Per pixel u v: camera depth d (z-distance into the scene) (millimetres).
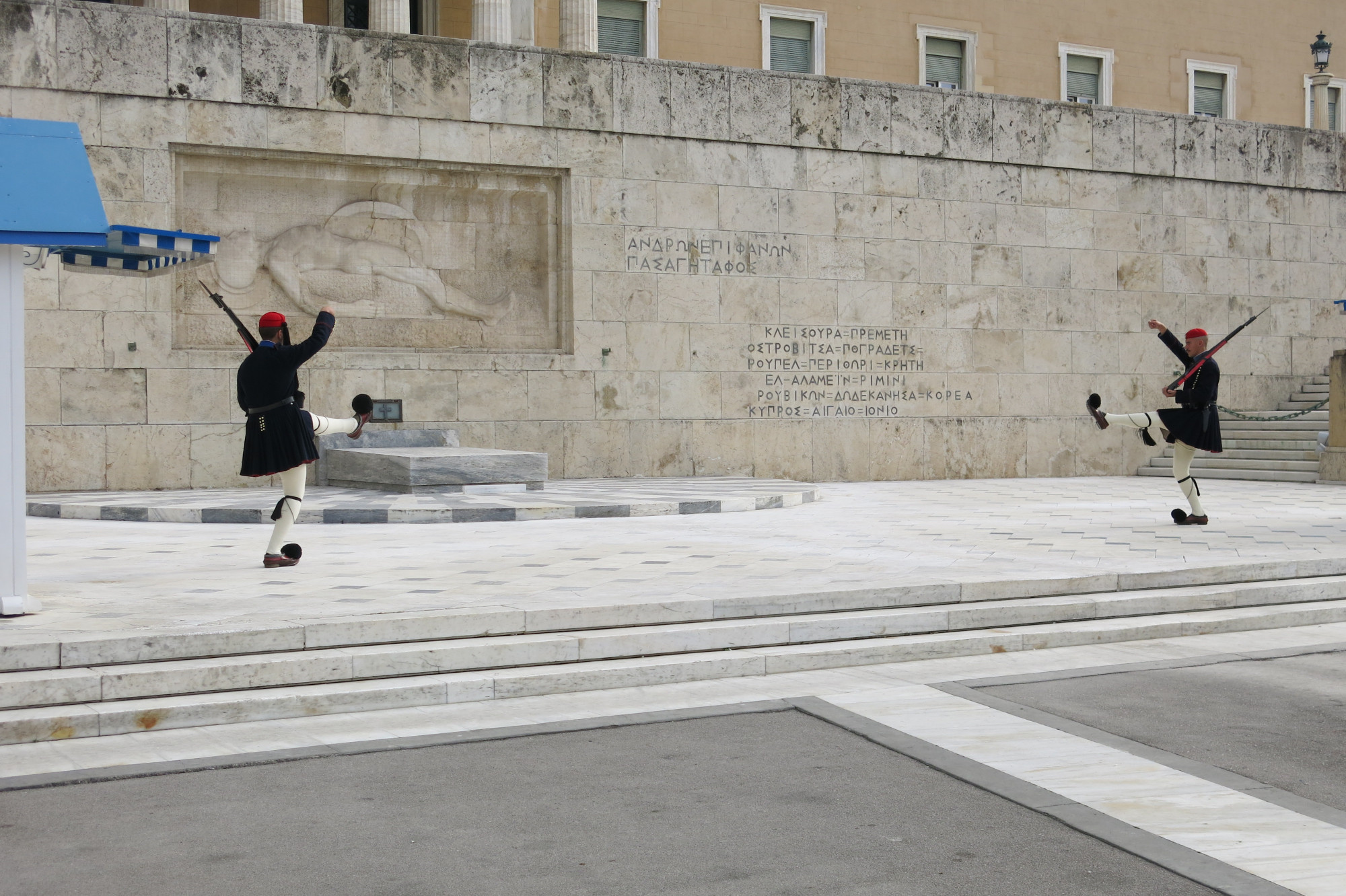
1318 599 10039
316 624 7293
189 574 9648
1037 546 11617
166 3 21391
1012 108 23406
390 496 16016
